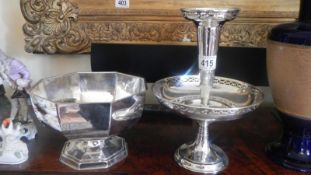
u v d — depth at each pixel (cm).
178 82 70
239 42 80
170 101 56
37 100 58
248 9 78
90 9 80
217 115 53
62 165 61
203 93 62
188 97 66
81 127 58
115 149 65
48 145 68
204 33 56
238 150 67
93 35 81
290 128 62
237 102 63
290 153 61
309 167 59
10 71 67
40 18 80
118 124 59
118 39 81
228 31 79
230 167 61
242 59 81
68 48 82
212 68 59
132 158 63
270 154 64
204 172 59
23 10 79
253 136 72
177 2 79
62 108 55
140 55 81
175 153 65
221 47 80
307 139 60
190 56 81
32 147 67
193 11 54
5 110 69
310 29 54
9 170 59
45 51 82
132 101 59
